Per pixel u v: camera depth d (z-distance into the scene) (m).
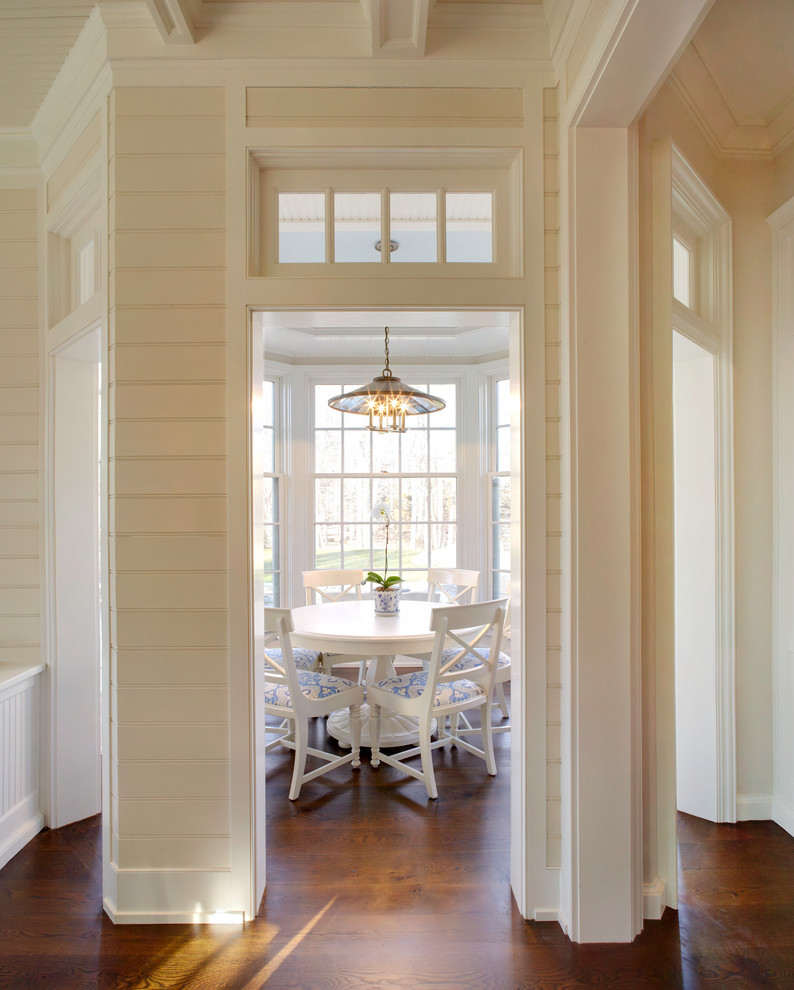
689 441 2.45
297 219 1.92
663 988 1.54
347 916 1.80
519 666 1.85
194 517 1.83
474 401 4.43
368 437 4.51
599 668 1.72
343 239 1.90
